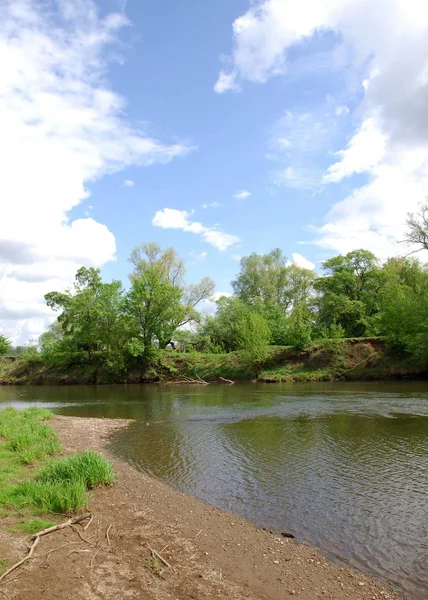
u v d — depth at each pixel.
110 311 52.91
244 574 6.50
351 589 6.14
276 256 75.25
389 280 56.34
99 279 54.62
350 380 44.16
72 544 7.15
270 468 12.51
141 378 51.53
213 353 57.97
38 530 7.61
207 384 47.34
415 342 40.09
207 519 8.84
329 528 8.33
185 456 14.37
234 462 13.33
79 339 53.53
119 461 13.99
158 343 54.66
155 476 12.19
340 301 58.81
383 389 33.66
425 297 41.09
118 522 8.41
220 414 23.31
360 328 58.97
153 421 21.88
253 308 65.44
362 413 21.75
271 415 22.30
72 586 5.78
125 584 5.93
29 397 36.53
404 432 16.78
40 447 14.04
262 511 9.30
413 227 41.53
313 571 6.66
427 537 7.83
